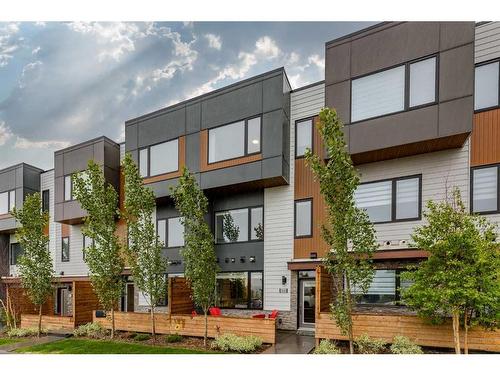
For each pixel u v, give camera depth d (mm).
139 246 11328
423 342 8383
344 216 7980
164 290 11508
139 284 11219
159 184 14727
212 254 10484
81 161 17703
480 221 7500
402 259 10320
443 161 10234
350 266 7961
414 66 9883
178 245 15258
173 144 14609
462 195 9852
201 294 10336
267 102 12539
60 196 18297
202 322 11320
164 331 11977
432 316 7852
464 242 6980
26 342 12156
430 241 7480
